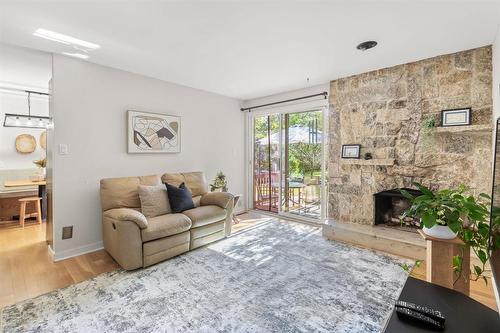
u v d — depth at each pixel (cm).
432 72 289
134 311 188
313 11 195
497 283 107
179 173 381
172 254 278
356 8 191
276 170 482
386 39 242
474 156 267
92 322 176
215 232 332
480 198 256
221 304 196
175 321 177
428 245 164
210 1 182
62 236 285
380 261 271
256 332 166
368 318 179
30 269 257
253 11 195
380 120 331
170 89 384
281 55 282
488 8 189
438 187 290
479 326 104
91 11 194
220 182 420
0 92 438
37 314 184
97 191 312
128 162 340
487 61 256
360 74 347
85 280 234
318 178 416
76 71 291
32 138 487
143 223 251
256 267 259
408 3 184
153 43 251
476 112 262
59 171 282
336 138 375
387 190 328
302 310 188
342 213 371
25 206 412
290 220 440
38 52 274
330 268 255
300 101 425
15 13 196
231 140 487
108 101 318
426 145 296
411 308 110
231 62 302
